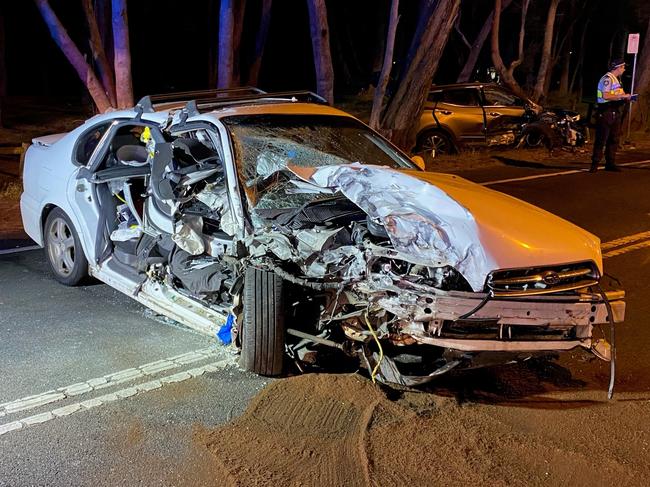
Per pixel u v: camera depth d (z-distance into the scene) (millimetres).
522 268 4152
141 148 5844
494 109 15453
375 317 4230
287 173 5160
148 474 3533
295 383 4492
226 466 3607
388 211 4371
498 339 4145
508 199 5074
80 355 4934
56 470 3549
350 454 3756
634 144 18594
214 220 4961
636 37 18594
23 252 7668
